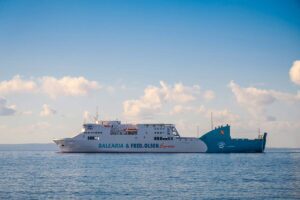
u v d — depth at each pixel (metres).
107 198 72.69
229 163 150.75
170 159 169.50
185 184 90.06
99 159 169.88
